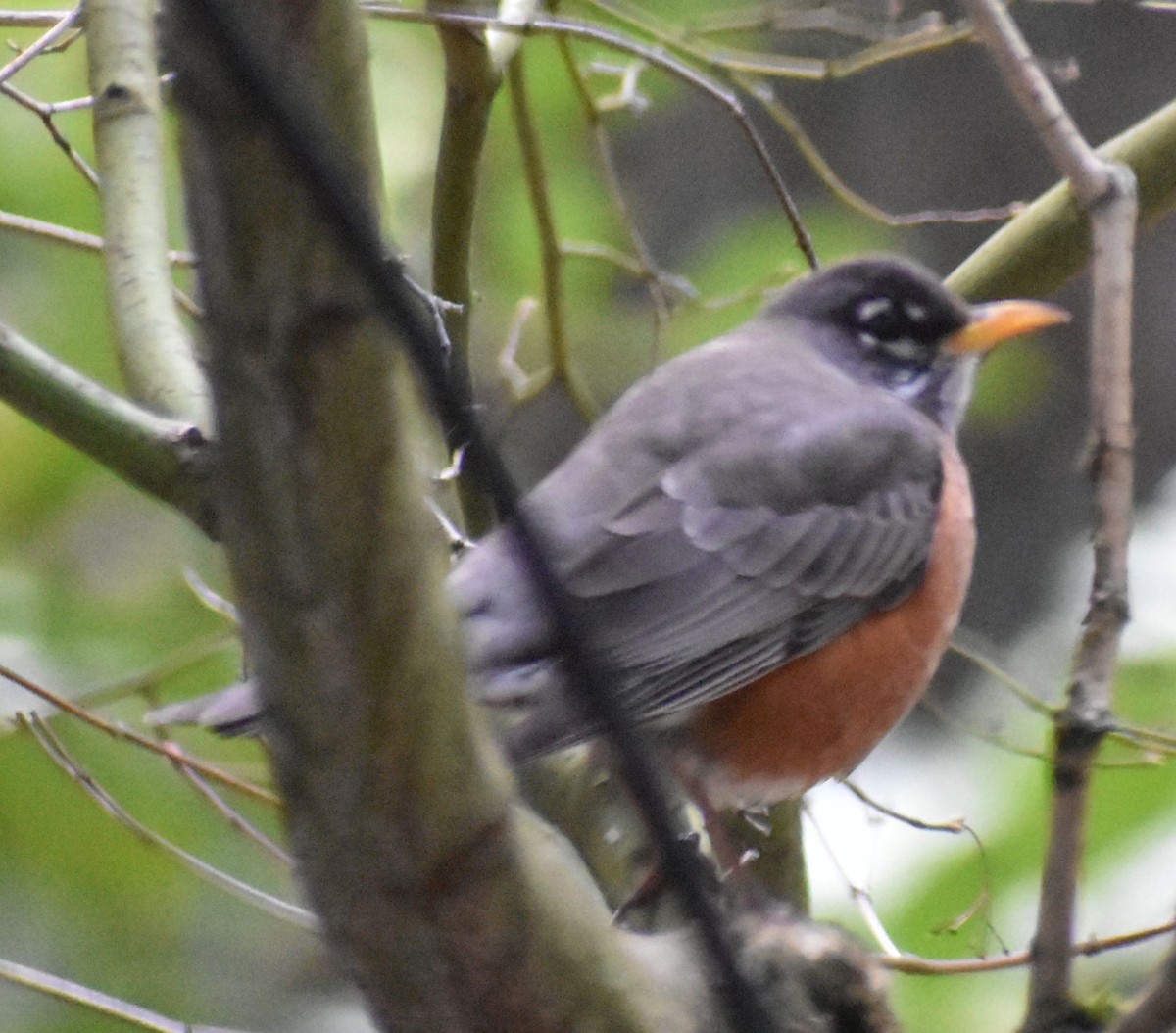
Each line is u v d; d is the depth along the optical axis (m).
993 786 8.02
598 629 7.11
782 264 9.98
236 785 7.43
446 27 7.22
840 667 7.48
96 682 8.66
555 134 10.03
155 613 9.02
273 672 3.28
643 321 10.59
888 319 8.47
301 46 2.84
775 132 13.81
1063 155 5.71
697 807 7.23
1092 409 5.23
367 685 3.27
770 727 7.35
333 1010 9.34
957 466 8.32
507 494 3.14
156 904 8.84
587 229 10.26
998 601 14.13
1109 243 5.50
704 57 8.38
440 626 3.30
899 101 13.90
